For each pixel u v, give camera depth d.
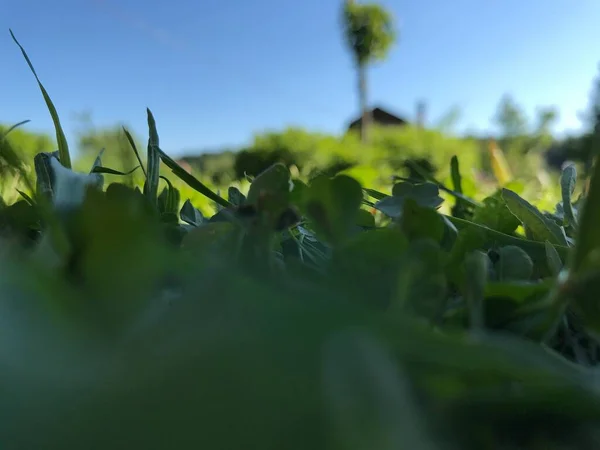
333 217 0.10
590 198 0.08
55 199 0.11
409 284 0.09
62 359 0.05
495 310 0.09
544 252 0.14
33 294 0.05
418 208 0.11
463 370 0.06
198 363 0.05
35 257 0.08
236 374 0.05
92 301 0.05
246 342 0.05
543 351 0.07
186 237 0.10
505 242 0.15
